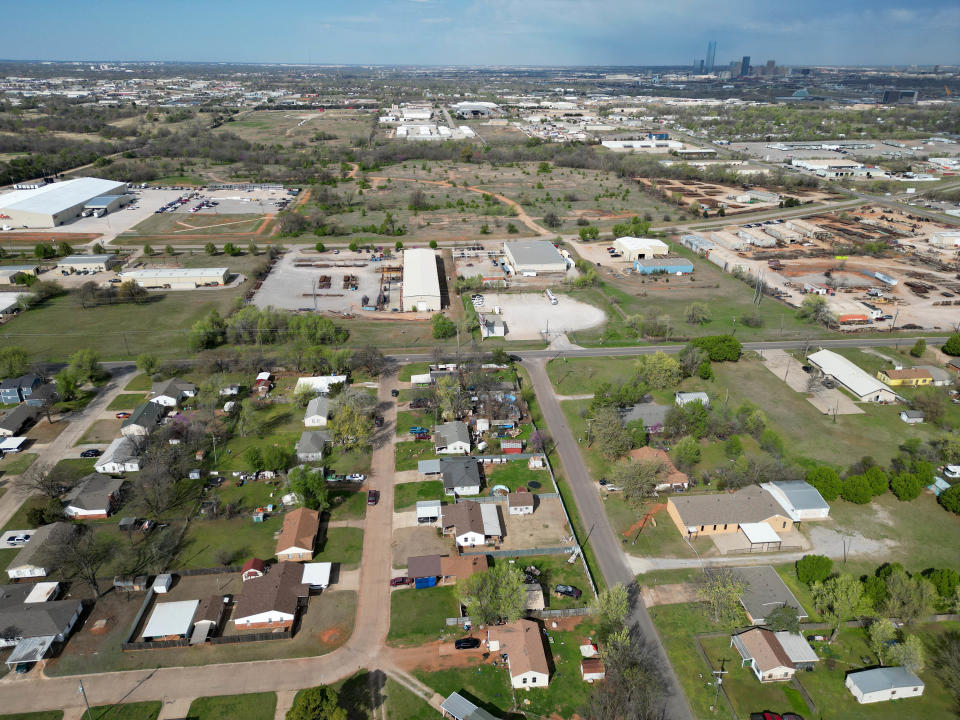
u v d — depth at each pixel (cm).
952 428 10450
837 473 8950
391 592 7169
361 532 8112
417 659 6322
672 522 8400
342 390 11231
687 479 9062
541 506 8688
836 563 7638
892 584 6762
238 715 5691
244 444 9925
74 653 6316
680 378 12112
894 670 6128
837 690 6062
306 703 5344
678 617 6894
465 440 9781
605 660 6141
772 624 6588
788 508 8444
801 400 11438
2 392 10956
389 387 11769
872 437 10288
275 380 11944
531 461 9525
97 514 8225
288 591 6919
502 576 6806
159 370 12119
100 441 9894
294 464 9469
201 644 6456
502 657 6344
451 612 6906
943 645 6544
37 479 8625
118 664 6206
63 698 5841
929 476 8944
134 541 7831
